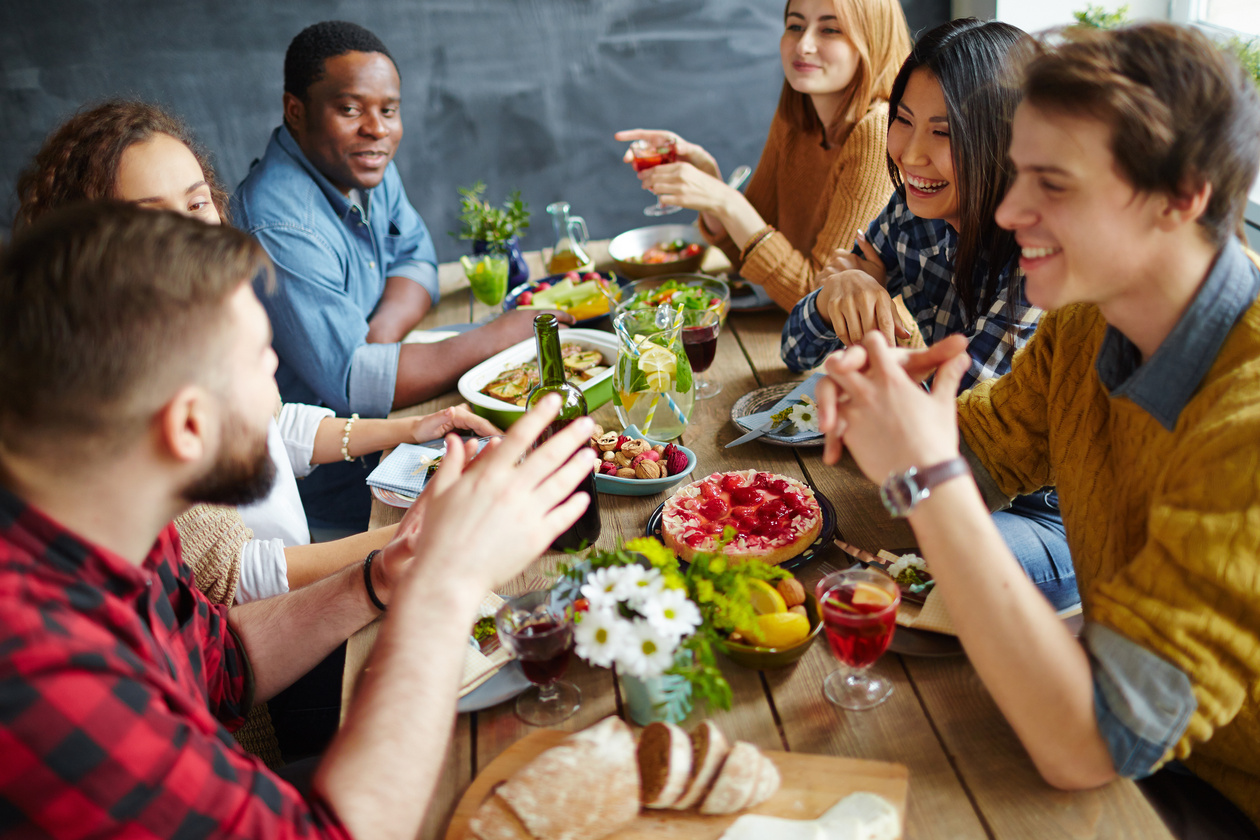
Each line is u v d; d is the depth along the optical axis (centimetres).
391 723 80
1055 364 114
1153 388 90
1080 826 81
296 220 203
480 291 219
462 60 342
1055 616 82
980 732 92
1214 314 85
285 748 170
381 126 213
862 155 205
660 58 348
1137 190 80
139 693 75
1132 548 98
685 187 205
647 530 126
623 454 142
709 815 84
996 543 81
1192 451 82
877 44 204
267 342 84
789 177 242
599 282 208
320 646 116
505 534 87
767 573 101
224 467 81
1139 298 88
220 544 130
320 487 212
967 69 142
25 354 71
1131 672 79
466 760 94
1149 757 79
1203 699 78
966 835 81
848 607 90
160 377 74
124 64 325
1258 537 76
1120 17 236
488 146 357
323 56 206
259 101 338
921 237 173
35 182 142
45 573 76
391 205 245
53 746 70
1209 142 77
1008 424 124
